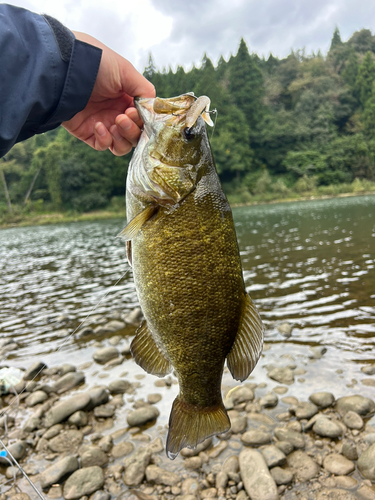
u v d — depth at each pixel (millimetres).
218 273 417
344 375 937
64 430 829
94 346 1288
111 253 3846
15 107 333
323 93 19812
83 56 372
